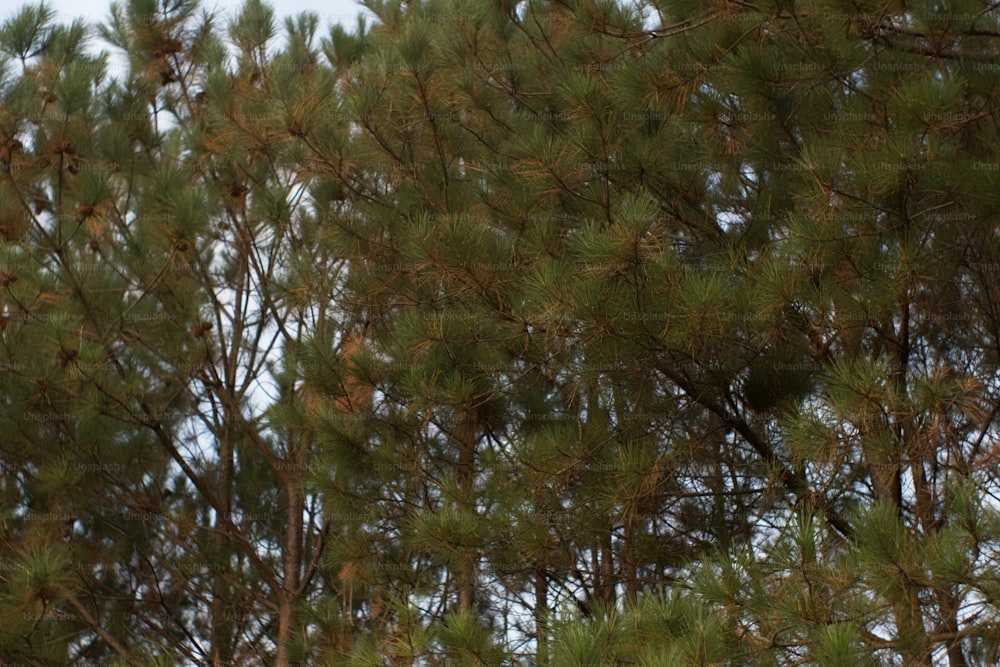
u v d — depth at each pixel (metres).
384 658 4.62
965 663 4.48
